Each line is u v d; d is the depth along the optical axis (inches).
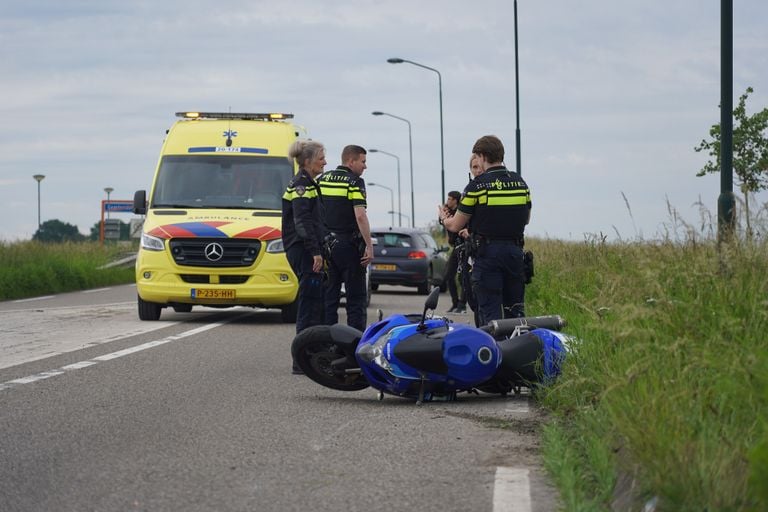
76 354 504.1
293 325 693.3
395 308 925.8
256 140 765.9
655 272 303.6
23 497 228.4
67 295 1085.1
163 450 279.9
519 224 423.8
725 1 518.9
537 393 355.6
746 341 259.4
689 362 249.0
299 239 464.4
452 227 427.5
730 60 519.8
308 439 296.4
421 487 239.0
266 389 396.5
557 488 234.7
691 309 283.1
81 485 239.8
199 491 235.0
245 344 562.9
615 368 299.9
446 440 294.8
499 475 249.8
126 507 221.0
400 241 1202.6
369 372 360.2
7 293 1033.5
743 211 332.8
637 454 223.8
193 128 773.3
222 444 288.7
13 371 437.4
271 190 740.7
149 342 566.9
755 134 1201.4
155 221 716.7
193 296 697.0
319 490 236.5
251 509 220.2
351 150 468.4
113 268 1430.9
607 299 341.1
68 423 318.7
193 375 434.0
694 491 195.2
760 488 163.3
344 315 799.1
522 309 433.4
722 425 217.5
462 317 798.5
